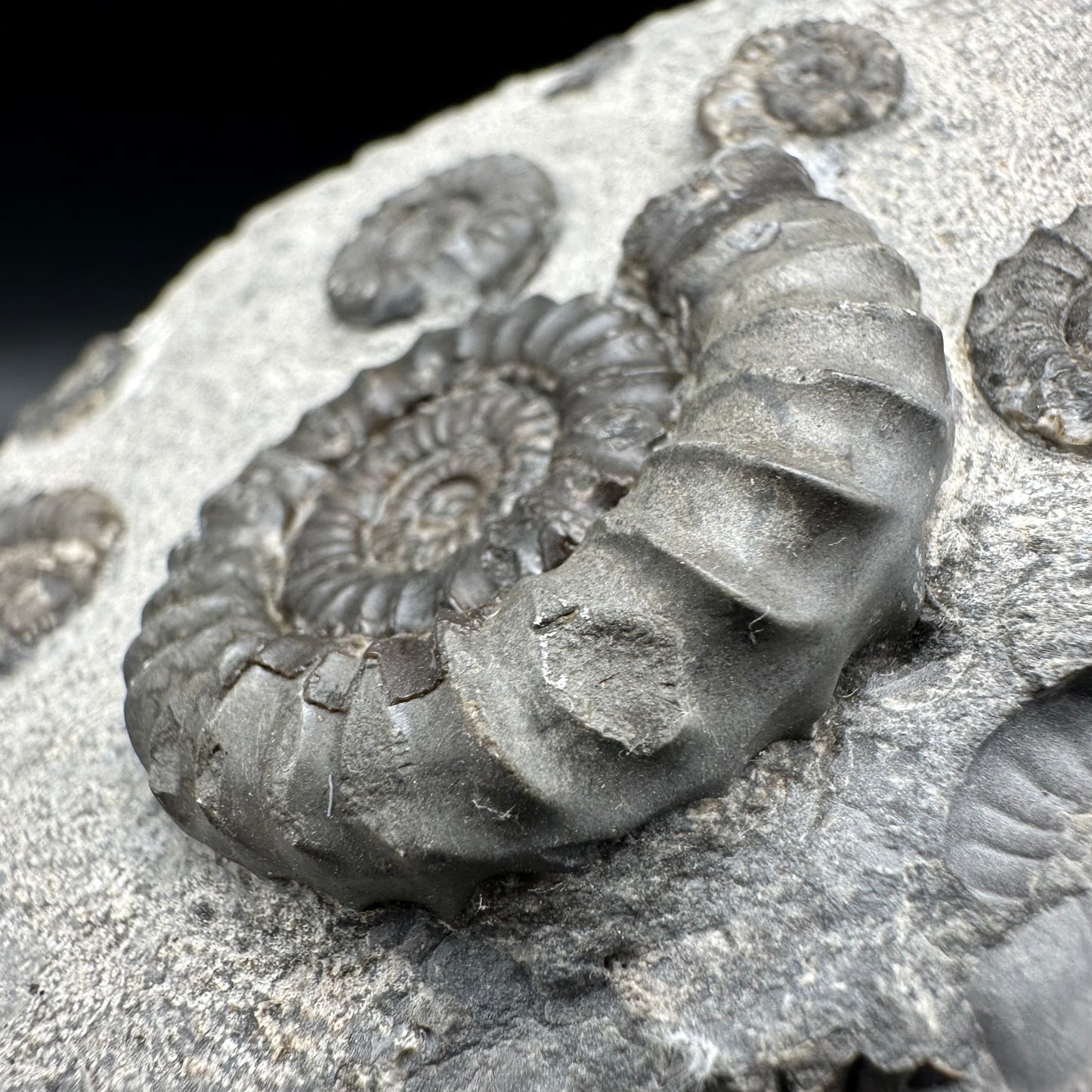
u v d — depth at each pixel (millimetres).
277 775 147
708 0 182
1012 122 163
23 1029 153
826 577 146
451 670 146
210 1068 150
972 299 158
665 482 149
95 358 186
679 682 146
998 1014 147
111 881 155
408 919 151
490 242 171
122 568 170
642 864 149
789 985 147
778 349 150
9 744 162
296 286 181
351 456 164
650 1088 147
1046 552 152
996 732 150
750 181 161
